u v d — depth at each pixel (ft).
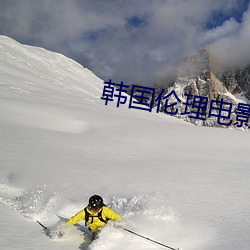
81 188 29.32
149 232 18.72
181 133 80.53
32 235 17.94
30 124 76.23
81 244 17.53
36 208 23.12
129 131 81.05
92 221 18.22
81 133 74.59
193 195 28.35
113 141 64.08
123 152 53.98
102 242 16.90
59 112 99.25
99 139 64.95
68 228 18.40
